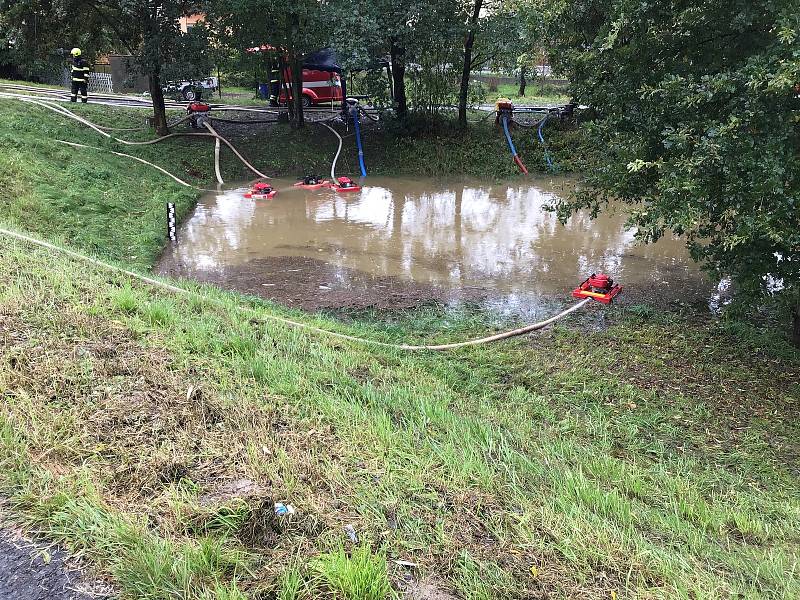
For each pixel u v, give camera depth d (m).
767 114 4.89
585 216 13.80
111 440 3.12
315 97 24.36
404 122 19.59
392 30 16.41
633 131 6.63
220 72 24.67
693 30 5.93
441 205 14.88
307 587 2.29
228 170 16.48
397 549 2.64
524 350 6.88
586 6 7.27
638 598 2.59
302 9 15.54
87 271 6.31
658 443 5.12
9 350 3.81
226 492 2.83
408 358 6.25
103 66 26.91
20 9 14.48
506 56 19.20
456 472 3.43
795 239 4.81
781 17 4.77
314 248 10.98
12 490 2.62
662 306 8.48
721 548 3.45
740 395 6.04
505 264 10.30
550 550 2.83
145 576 2.22
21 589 2.15
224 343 4.86
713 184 5.17
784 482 4.71
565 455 4.45
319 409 4.01
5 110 14.57
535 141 19.59
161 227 11.09
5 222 8.30
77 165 12.32
